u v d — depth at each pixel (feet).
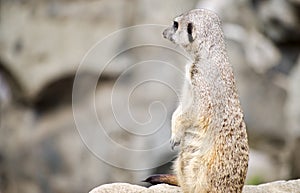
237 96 21.59
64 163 53.26
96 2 56.03
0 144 55.57
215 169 21.11
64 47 55.77
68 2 56.59
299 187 26.17
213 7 55.16
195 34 22.06
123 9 55.31
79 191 52.70
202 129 21.43
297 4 52.37
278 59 55.26
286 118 53.31
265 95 53.98
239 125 21.36
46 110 55.77
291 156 51.49
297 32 53.88
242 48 54.85
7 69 56.54
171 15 53.88
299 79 52.42
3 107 56.54
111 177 50.60
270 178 51.37
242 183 21.43
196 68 21.76
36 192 54.39
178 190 24.62
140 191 24.61
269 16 54.39
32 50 56.18
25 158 54.70
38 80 55.47
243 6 55.62
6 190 55.31
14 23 57.31
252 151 53.47
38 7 57.16
